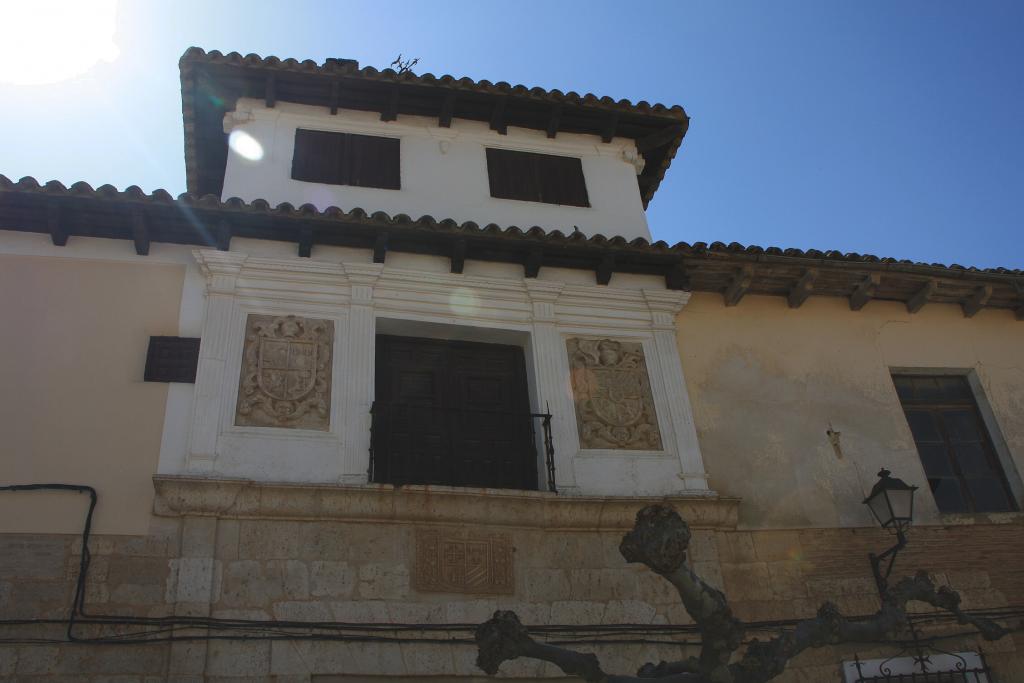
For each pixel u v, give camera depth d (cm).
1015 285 1145
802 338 1098
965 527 991
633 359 1017
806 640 610
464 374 989
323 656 755
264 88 1156
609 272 1051
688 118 1257
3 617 721
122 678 710
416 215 1116
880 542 962
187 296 926
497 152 1215
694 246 1043
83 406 838
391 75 1155
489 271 1026
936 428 1099
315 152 1147
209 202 923
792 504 967
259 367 894
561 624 825
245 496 805
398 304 973
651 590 862
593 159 1252
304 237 962
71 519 776
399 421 934
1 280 890
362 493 822
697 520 912
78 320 886
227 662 733
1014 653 920
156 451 827
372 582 798
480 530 849
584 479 912
